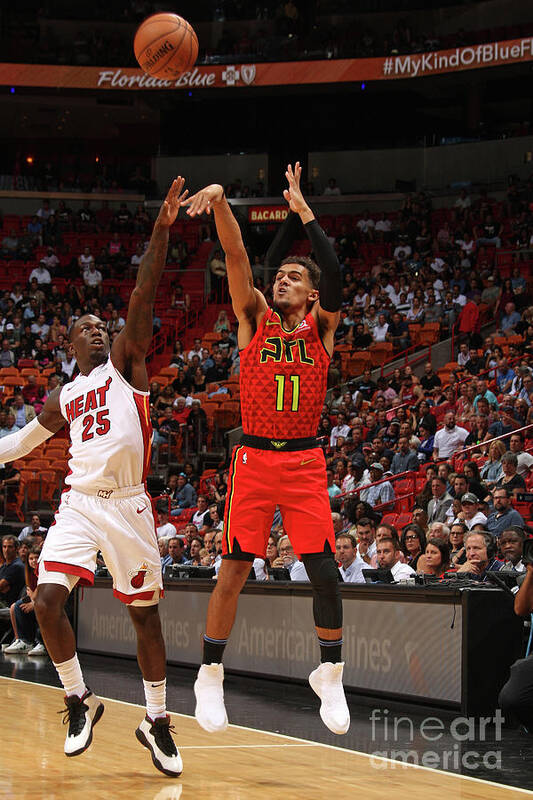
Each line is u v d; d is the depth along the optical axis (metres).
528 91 32.56
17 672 10.16
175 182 4.97
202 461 21.06
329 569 4.98
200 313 28.11
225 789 4.61
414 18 31.95
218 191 4.95
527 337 20.02
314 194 31.92
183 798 4.38
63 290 28.80
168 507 17.75
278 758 5.54
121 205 32.31
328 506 5.07
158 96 29.97
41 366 25.09
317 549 4.99
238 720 7.08
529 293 23.81
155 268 5.05
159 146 34.28
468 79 27.64
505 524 10.86
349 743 6.14
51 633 4.91
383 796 4.52
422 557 9.30
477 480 12.66
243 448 5.08
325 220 30.83
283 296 5.08
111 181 33.88
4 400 23.09
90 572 5.00
